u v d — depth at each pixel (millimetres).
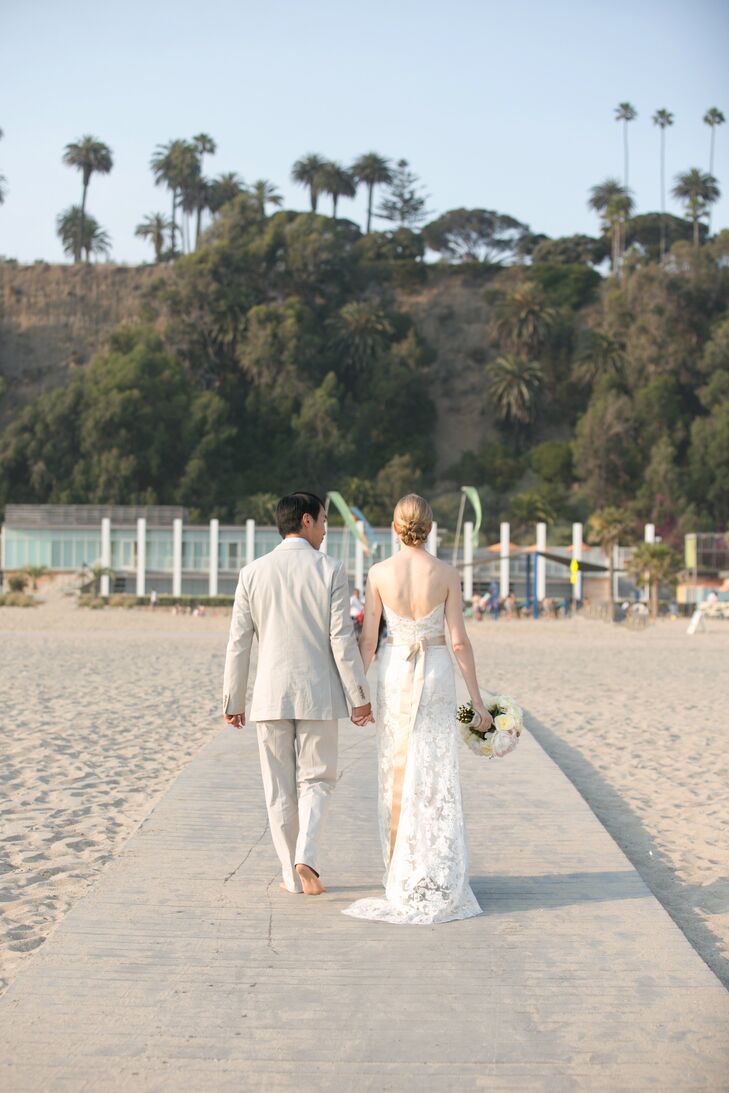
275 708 5340
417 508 5340
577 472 108562
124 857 6207
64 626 41625
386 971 4496
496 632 42656
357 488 104000
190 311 122250
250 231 131750
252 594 5496
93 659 23016
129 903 5344
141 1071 3627
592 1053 3793
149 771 9406
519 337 122188
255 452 113750
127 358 110938
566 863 6262
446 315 132375
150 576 73062
